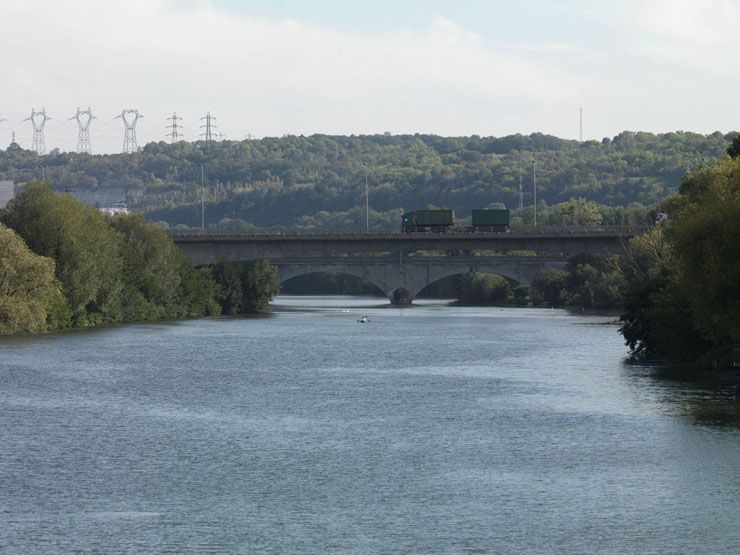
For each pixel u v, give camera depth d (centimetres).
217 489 8931
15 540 7662
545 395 13412
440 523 8025
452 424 11556
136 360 17775
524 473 9388
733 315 12862
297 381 15088
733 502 8494
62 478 9281
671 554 7419
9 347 19750
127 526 7969
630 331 17325
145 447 10469
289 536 7744
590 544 7594
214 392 14025
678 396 13100
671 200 19888
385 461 9862
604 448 10275
